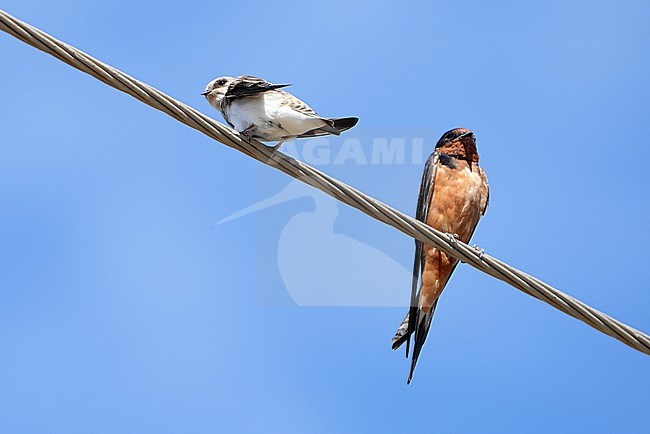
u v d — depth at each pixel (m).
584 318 10.16
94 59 9.17
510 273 10.28
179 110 9.54
